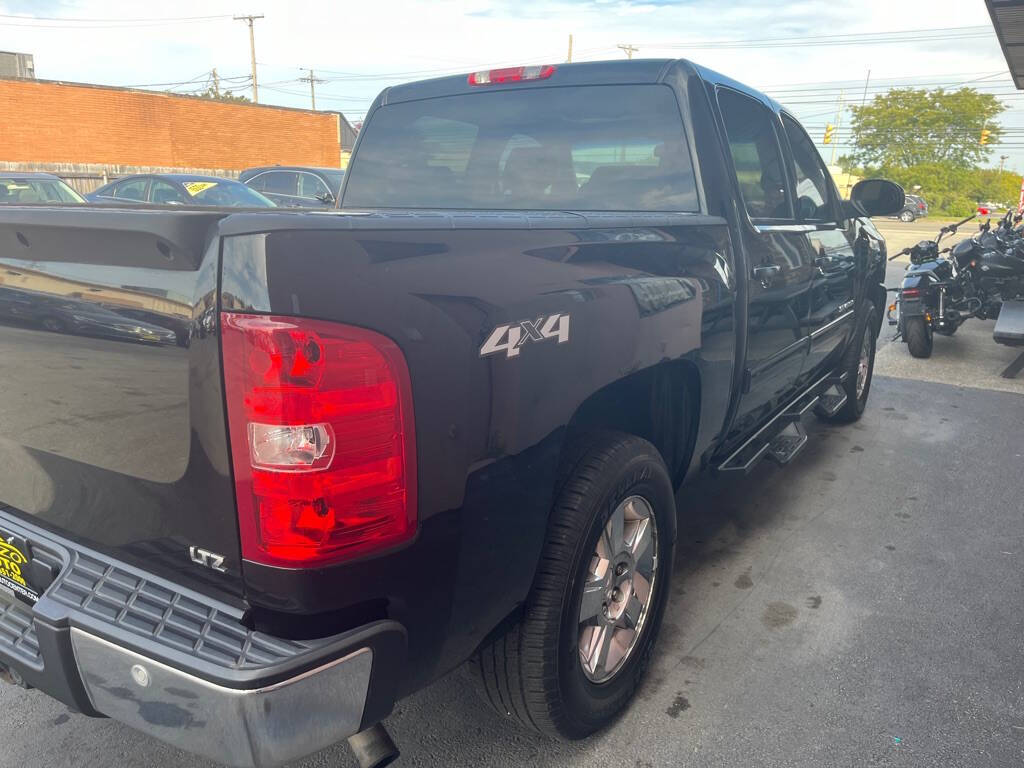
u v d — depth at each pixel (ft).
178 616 5.34
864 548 12.42
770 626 10.20
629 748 7.98
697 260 8.80
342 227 5.03
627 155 10.05
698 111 9.82
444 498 5.56
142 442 5.40
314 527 4.91
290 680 4.94
